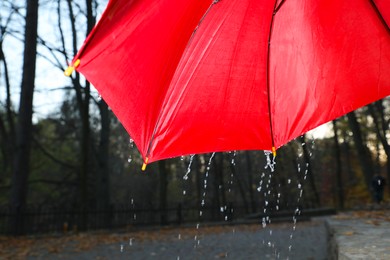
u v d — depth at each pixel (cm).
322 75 174
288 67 180
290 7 173
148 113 156
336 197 3050
